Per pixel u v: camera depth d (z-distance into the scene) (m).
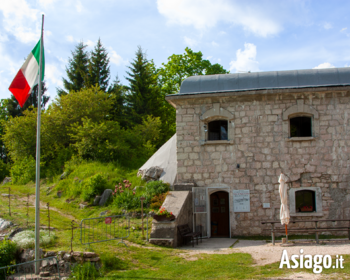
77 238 11.85
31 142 28.06
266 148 15.99
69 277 9.34
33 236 11.16
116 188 18.30
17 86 10.95
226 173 16.20
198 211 15.91
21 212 14.77
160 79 39.31
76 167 23.95
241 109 16.36
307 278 8.35
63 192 20.67
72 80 37.66
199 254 11.43
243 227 15.80
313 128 15.77
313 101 15.84
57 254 9.99
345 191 15.32
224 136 16.75
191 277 9.03
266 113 16.14
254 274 8.95
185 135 16.72
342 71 16.23
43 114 28.62
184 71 36.72
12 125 28.23
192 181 16.44
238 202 15.92
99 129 26.34
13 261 10.35
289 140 15.80
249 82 16.62
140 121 33.75
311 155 15.66
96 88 31.34
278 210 15.59
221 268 9.62
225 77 17.06
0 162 31.70
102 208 17.62
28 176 25.53
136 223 15.16
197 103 16.77
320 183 15.48
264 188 15.82
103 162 25.09
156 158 21.69
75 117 28.72
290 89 15.67
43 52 10.94
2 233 12.09
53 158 28.28
